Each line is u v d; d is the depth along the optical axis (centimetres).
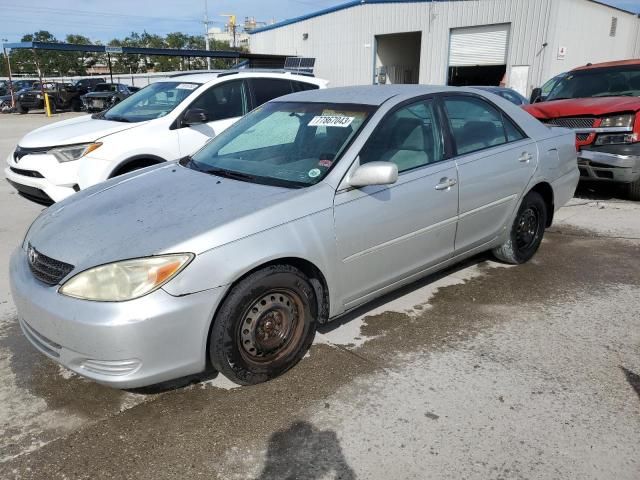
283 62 2825
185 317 265
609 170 702
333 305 334
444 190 383
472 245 429
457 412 283
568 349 346
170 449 259
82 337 257
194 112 624
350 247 330
